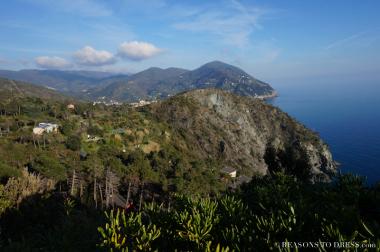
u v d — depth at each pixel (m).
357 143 146.38
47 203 15.83
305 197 6.10
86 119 105.25
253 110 166.75
